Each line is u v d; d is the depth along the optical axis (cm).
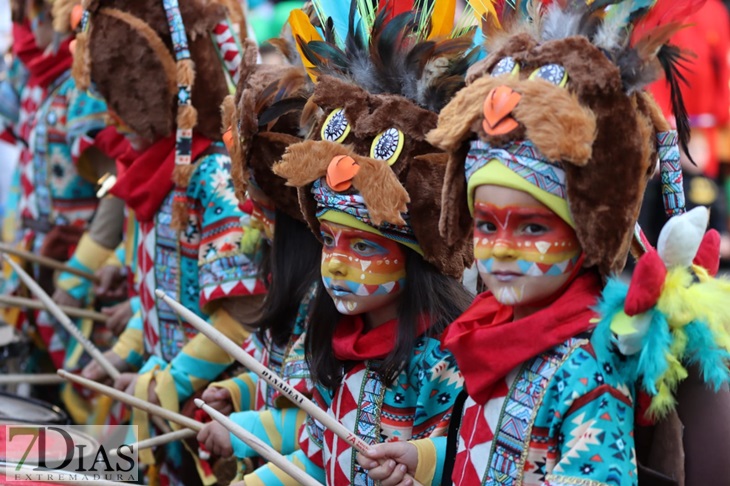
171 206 402
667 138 247
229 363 393
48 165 535
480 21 275
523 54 242
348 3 316
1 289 611
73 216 538
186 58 382
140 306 430
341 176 280
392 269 289
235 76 397
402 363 290
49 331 528
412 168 281
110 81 390
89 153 524
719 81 673
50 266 514
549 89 231
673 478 240
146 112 391
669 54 252
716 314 230
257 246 374
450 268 287
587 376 235
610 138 231
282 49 335
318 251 329
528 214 236
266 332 353
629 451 232
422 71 289
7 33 759
